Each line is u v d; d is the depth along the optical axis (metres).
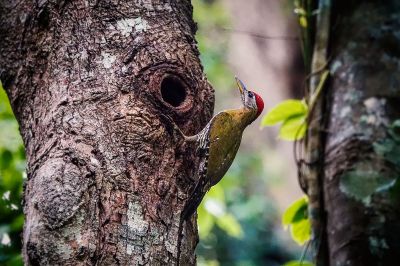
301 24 12.90
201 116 8.91
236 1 20.70
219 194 14.84
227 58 25.88
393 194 10.59
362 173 11.31
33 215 7.54
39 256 7.24
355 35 12.36
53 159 7.83
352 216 11.15
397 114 11.62
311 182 11.91
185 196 8.41
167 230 7.97
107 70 8.55
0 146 12.55
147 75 8.54
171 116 8.52
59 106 8.34
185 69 8.78
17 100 9.16
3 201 11.85
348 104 11.90
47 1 9.04
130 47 8.68
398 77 11.88
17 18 9.29
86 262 7.25
